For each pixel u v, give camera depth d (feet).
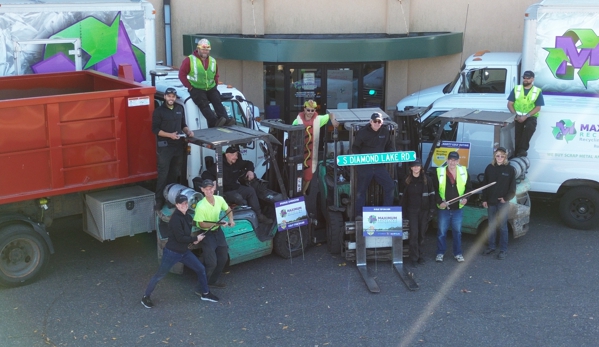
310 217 36.40
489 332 27.35
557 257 34.99
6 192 29.99
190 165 35.12
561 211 39.11
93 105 31.58
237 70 56.65
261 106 57.06
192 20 55.57
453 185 33.45
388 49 51.21
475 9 56.44
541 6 42.70
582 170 38.11
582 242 37.04
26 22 37.86
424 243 37.14
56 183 31.24
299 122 36.70
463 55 57.31
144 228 34.22
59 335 27.02
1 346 26.04
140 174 33.81
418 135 37.17
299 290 31.37
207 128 35.37
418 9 56.80
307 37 55.57
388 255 34.42
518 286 31.63
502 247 34.88
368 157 32.94
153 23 42.14
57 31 38.88
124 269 33.45
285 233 34.76
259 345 26.40
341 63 56.44
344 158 32.68
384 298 30.53
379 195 34.88
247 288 31.58
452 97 43.11
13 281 30.89
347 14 56.80
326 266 34.17
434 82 57.77
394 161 33.17
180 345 26.40
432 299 30.35
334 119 35.06
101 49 40.45
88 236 37.81
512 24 56.49
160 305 29.78
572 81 43.16
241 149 38.01
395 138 34.04
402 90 57.06
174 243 28.89
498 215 34.60
